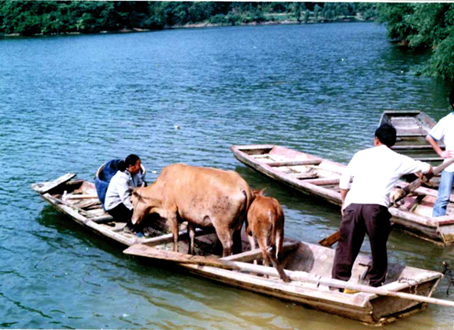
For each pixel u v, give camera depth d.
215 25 118.62
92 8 90.88
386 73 29.14
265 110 19.77
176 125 17.44
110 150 14.48
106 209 8.83
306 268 7.19
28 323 6.50
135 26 98.56
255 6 132.50
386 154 6.16
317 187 9.79
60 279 7.54
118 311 6.68
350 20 126.31
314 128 16.47
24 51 53.06
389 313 6.07
